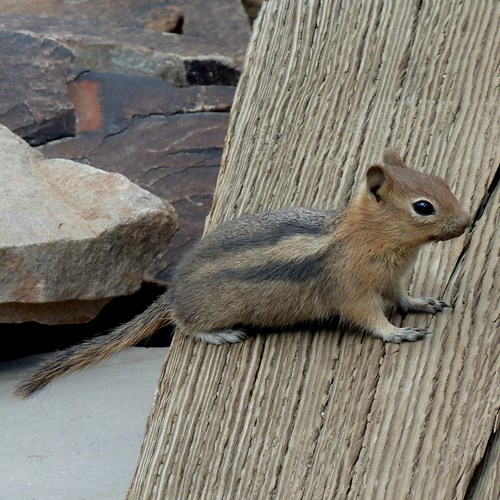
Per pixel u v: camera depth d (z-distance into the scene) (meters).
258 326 8.91
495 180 9.13
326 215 8.75
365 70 10.66
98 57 17.86
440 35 10.59
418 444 7.40
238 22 21.72
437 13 10.78
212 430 8.30
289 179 10.02
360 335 8.44
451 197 7.98
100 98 17.14
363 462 7.50
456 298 8.35
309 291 8.54
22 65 17.42
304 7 11.47
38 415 12.31
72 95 17.12
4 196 13.41
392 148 9.21
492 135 9.48
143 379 13.02
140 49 17.97
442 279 8.56
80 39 17.86
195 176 15.98
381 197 8.12
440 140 9.67
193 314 9.00
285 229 8.77
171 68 18.08
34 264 12.76
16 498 10.64
